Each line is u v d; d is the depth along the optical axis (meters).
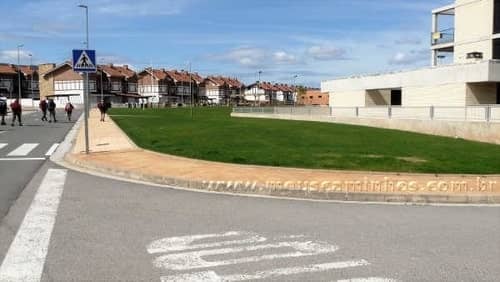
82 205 8.46
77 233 6.65
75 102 111.81
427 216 7.84
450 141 22.19
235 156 14.85
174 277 5.03
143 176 11.30
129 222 7.28
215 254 5.79
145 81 136.75
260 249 6.00
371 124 36.25
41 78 117.50
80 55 14.79
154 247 6.05
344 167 12.59
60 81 114.31
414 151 16.81
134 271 5.20
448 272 5.18
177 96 143.00
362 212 8.10
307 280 4.96
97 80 115.81
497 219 7.67
